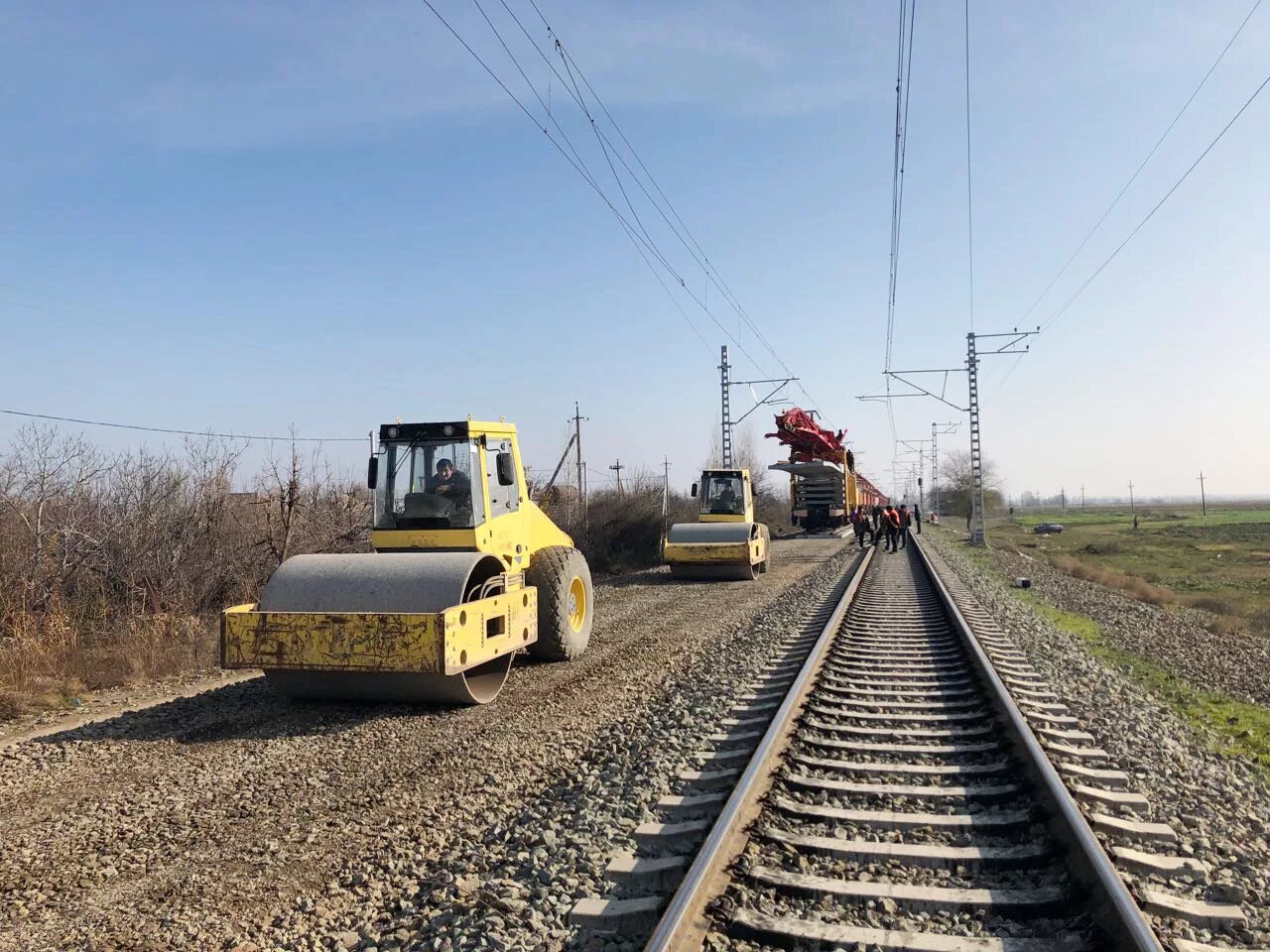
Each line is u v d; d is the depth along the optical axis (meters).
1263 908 4.31
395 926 4.41
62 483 15.10
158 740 8.06
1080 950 3.84
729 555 22.81
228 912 4.73
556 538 12.57
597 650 12.63
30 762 7.43
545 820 5.65
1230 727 8.88
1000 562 33.50
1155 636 17.02
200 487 17.09
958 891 4.41
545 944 4.06
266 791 6.60
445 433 10.18
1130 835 5.14
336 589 8.83
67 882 5.15
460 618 8.56
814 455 43.28
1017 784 5.96
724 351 40.78
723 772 6.36
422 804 6.22
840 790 5.95
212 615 15.42
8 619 12.77
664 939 3.65
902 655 11.30
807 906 4.31
